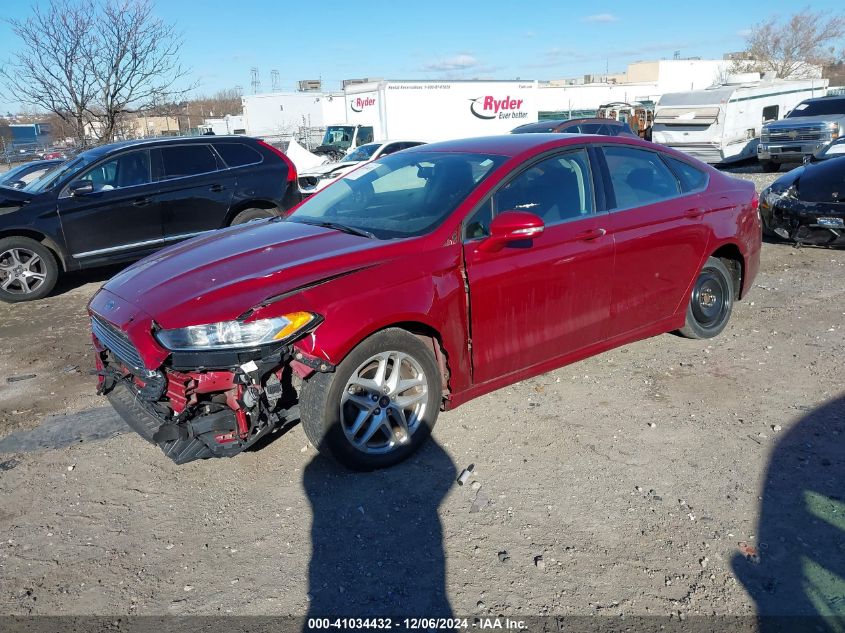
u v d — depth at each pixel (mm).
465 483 3473
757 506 3219
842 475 3441
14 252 7441
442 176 4109
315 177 13922
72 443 4055
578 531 3076
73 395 4781
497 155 4121
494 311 3797
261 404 3207
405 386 3562
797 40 49406
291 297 3176
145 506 3381
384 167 4637
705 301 5176
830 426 3936
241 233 4191
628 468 3576
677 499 3295
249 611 2672
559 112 31016
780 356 5012
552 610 2623
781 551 2910
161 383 3182
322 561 2938
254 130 38688
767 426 3969
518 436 3941
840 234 8016
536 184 4059
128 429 4223
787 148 18719
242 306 3127
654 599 2666
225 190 8555
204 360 3070
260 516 3266
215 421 3195
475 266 3695
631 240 4355
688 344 5297
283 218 4570
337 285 3281
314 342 3160
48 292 7742
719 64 45406
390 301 3357
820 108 19094
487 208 3826
